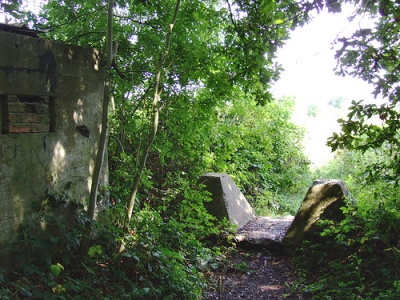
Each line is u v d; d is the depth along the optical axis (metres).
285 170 11.21
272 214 9.22
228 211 6.72
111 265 4.35
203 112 5.98
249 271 5.64
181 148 6.86
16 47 3.69
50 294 3.38
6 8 5.19
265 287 5.16
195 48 5.58
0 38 3.55
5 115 3.64
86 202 4.55
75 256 4.07
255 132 10.05
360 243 5.39
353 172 10.41
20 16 5.57
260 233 6.62
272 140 10.94
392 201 5.40
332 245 5.59
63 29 6.05
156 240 4.98
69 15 6.00
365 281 4.74
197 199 5.92
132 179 5.19
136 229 4.92
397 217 5.20
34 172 3.90
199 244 5.45
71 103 4.33
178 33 5.58
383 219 5.16
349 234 5.57
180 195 6.91
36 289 3.42
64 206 4.25
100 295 3.75
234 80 5.68
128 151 6.16
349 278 4.81
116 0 5.70
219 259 5.93
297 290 5.00
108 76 4.30
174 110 5.80
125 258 4.48
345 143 4.59
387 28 4.33
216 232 5.91
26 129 3.82
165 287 4.34
